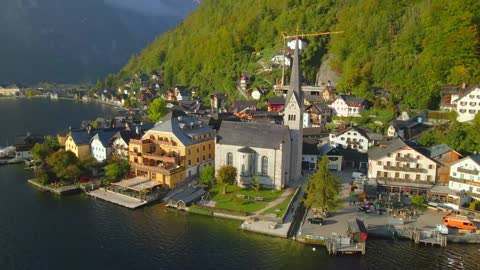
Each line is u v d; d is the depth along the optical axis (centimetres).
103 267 7612
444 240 8288
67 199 10881
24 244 8450
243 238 8631
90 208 10256
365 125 16250
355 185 11038
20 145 14875
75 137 13962
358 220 8769
